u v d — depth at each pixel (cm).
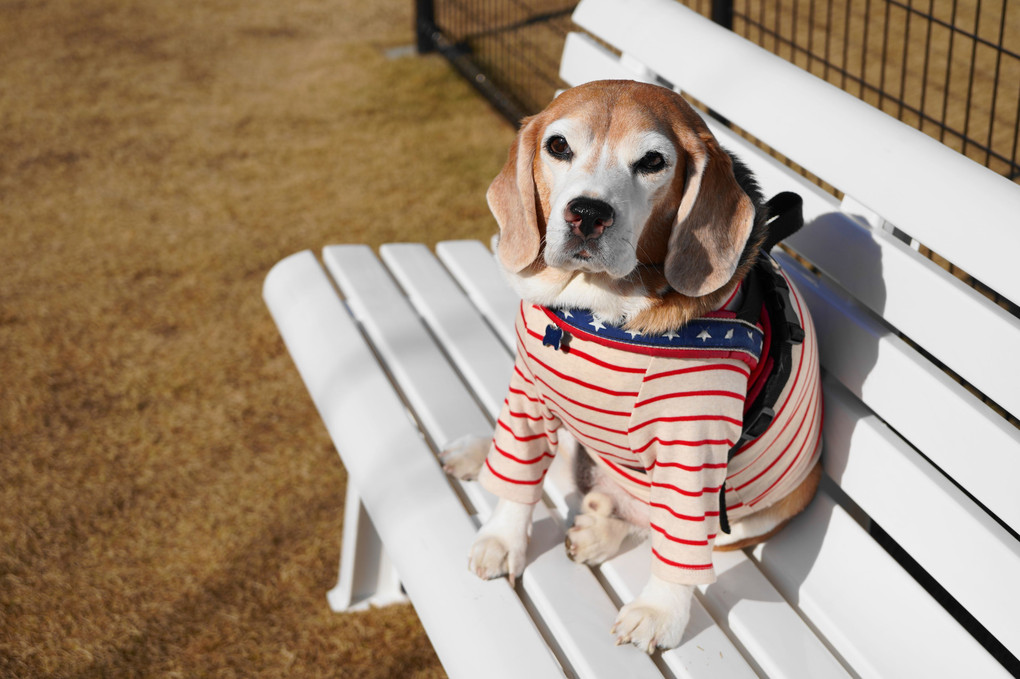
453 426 199
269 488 278
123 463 285
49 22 604
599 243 136
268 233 395
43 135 472
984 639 187
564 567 167
